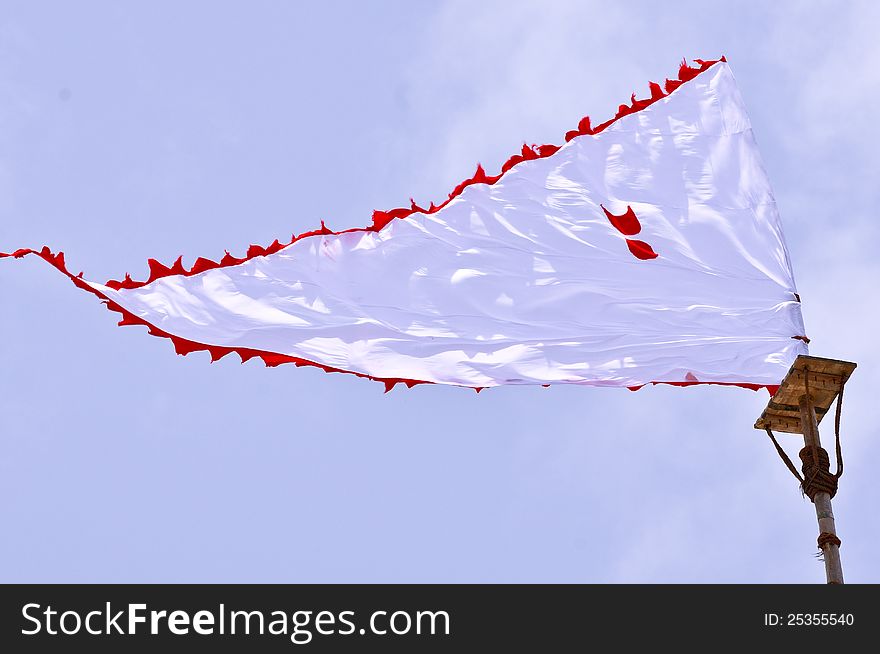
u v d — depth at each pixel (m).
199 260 22.75
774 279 23.36
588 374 22.52
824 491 19.73
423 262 23.31
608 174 24.27
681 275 23.34
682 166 24.41
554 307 23.06
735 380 22.31
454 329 22.88
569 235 23.64
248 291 22.77
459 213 23.72
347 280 23.06
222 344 22.33
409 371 22.48
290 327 22.53
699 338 22.75
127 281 22.45
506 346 22.78
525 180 24.20
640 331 22.86
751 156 24.50
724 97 25.05
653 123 24.81
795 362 20.34
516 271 23.34
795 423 20.84
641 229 23.78
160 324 22.22
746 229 23.83
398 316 22.88
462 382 22.47
